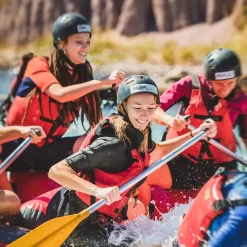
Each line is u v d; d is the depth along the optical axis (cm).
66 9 8575
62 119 1390
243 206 935
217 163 1348
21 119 1388
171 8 7525
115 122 1015
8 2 9150
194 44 6856
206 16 7256
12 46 8906
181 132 1322
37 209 1152
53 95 1315
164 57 6122
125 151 1017
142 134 1027
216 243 939
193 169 1346
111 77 1265
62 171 1005
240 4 6831
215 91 1288
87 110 1400
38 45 8544
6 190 1210
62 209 1102
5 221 1208
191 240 980
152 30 7694
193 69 5238
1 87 3834
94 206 1025
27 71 1381
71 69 1381
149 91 1003
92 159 1003
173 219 1197
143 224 1139
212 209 957
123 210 1091
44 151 1392
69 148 1402
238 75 1270
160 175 1293
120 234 1085
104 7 8088
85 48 1362
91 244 1071
